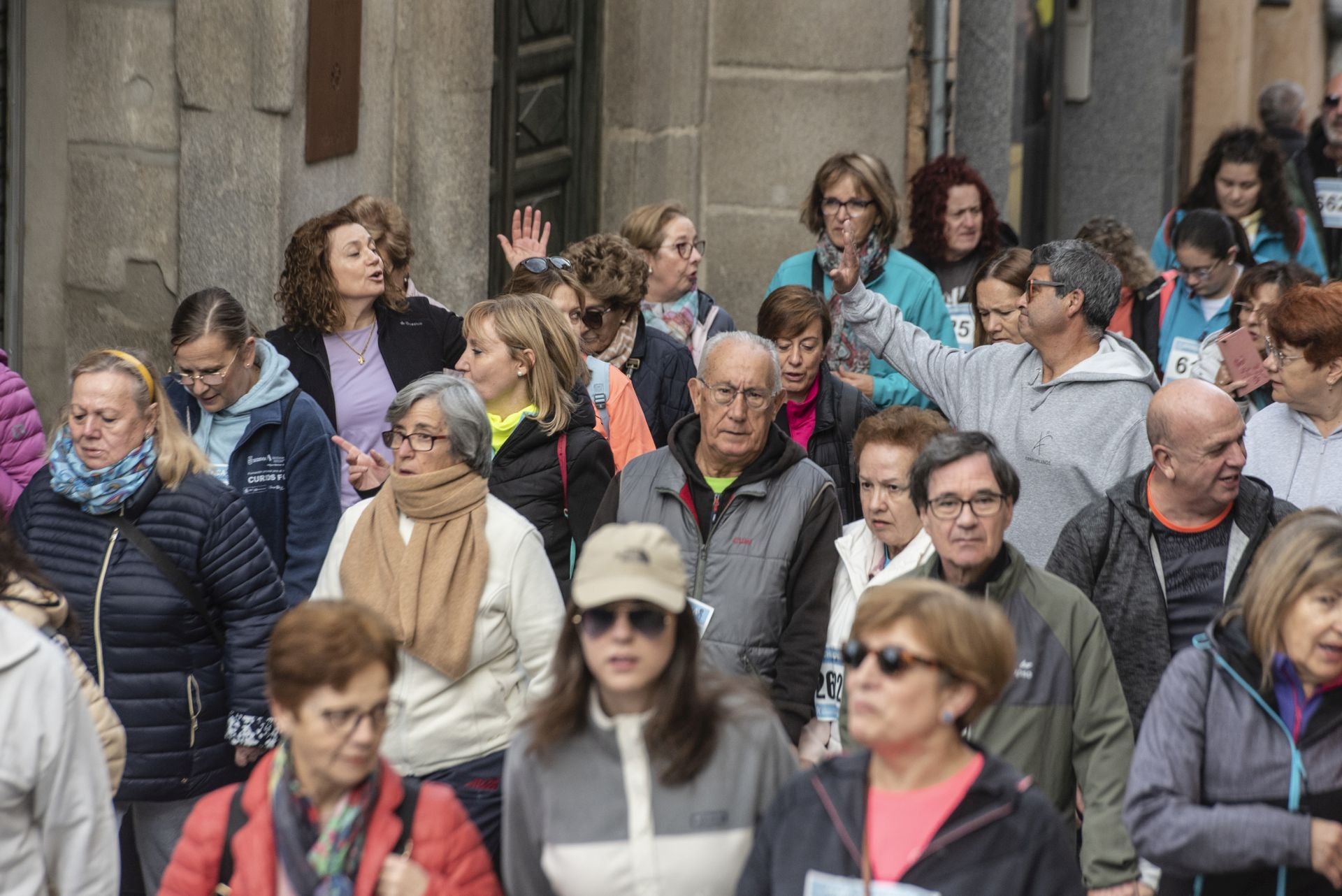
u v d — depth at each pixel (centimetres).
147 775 1677
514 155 3434
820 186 2830
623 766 1230
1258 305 2492
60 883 1352
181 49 2612
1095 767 1525
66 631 1585
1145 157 5116
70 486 1670
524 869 1252
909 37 3709
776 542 1775
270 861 1190
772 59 3697
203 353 1936
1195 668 1371
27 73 2656
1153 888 1611
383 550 1673
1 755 1300
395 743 1644
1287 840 1288
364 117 2844
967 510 1495
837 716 1747
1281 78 6066
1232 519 1673
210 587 1697
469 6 3008
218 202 2634
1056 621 1532
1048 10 4866
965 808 1145
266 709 1709
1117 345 2025
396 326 2320
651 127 3703
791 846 1173
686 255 2767
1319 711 1328
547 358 1955
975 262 3181
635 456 2077
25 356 2727
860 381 2712
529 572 1672
